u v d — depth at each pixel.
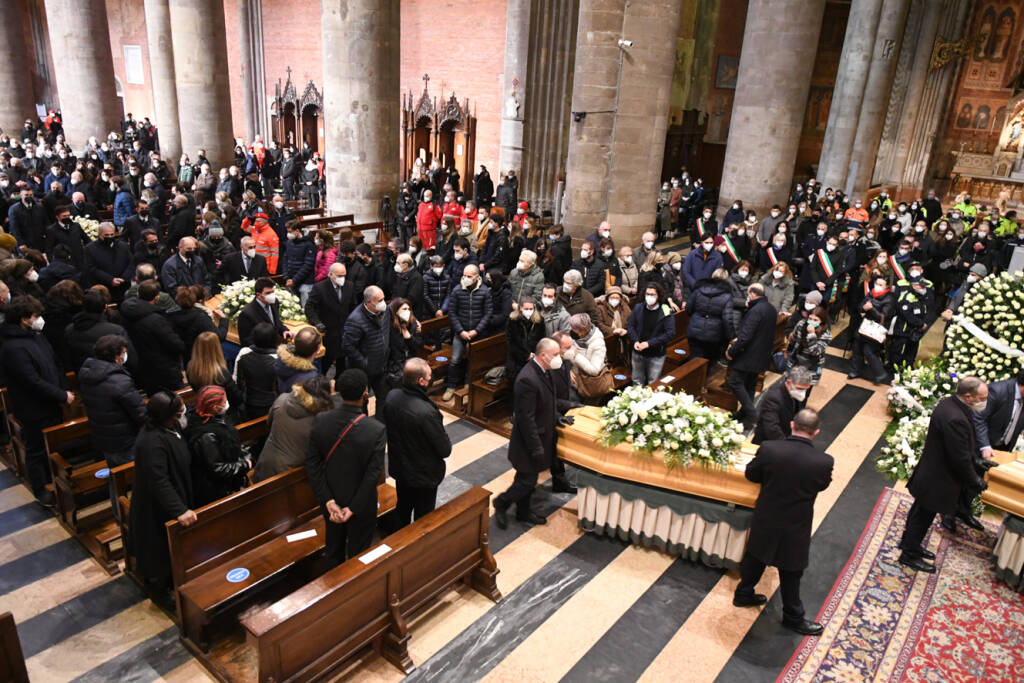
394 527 6.02
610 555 6.11
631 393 6.19
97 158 21.08
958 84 30.03
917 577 6.04
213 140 21.48
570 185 12.86
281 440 5.37
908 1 24.69
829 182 24.11
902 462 7.75
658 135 12.38
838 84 23.45
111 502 5.73
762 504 5.07
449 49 25.02
